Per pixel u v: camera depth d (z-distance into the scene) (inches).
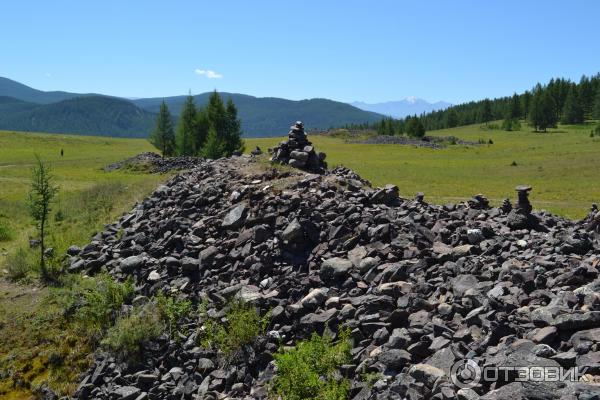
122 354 521.0
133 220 900.6
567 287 403.5
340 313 471.2
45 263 784.9
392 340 392.5
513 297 410.9
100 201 1184.8
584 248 515.2
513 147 4643.2
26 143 5236.2
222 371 461.7
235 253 647.8
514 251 529.0
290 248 625.3
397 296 467.8
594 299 353.1
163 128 3661.4
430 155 4106.8
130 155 4328.3
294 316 502.0
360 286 513.3
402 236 590.2
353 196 745.0
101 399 473.1
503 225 641.6
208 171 1042.7
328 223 649.6
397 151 4532.5
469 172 2746.1
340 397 350.3
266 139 6476.4
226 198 826.2
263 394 407.5
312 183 788.6
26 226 1262.3
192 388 454.0
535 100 7288.4
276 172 871.7
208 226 739.4
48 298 668.7
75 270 756.0
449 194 1854.1
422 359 369.1
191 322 551.2
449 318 409.7
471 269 486.3
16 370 536.4
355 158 3858.3
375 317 437.7
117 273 703.7
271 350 466.0
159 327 544.1
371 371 374.6
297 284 554.9
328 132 7623.0
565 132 6737.2
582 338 314.2
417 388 322.3
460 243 571.2
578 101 7854.3
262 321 498.6
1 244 1067.3
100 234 873.5
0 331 599.2
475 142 5506.9
